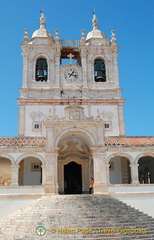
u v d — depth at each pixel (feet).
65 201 97.19
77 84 151.64
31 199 109.50
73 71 153.38
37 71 157.58
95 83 152.46
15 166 114.32
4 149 115.65
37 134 141.49
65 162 131.95
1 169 133.59
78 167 134.00
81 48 156.56
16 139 123.03
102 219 85.66
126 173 130.72
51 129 118.01
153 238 78.89
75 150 133.28
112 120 145.79
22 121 142.51
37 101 145.69
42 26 165.37
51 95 148.36
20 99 145.18
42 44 155.53
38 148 116.16
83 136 124.47
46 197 103.96
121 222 85.87
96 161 116.57
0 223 88.74
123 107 148.05
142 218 92.58
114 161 131.85
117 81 153.28
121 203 103.19
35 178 127.24
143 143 122.83
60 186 129.39
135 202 111.14
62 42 161.48
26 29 159.53
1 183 132.05
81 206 92.84
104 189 112.98
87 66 155.02
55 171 114.01
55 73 152.25
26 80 150.10
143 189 113.91
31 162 128.67
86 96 149.18
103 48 157.99
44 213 89.56
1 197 108.78
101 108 147.02
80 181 132.46
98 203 96.84
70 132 119.65
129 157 118.73
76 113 120.37
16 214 93.86
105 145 119.44
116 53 157.89
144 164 152.15
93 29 168.66
